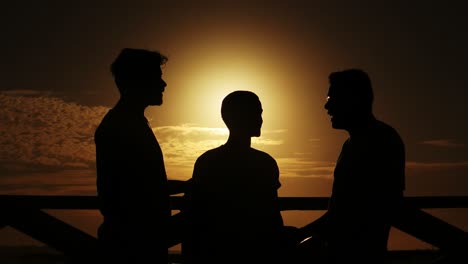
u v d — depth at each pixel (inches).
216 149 111.6
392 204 105.7
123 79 116.1
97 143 114.5
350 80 108.3
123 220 112.9
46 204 117.3
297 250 110.5
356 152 107.3
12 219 116.4
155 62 117.2
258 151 111.9
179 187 121.2
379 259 106.7
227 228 109.1
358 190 106.5
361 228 106.3
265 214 109.5
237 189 109.3
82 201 118.1
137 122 115.0
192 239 111.3
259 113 110.7
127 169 112.2
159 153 116.1
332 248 108.7
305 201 124.3
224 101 110.9
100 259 116.2
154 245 113.7
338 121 109.8
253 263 109.2
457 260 121.3
